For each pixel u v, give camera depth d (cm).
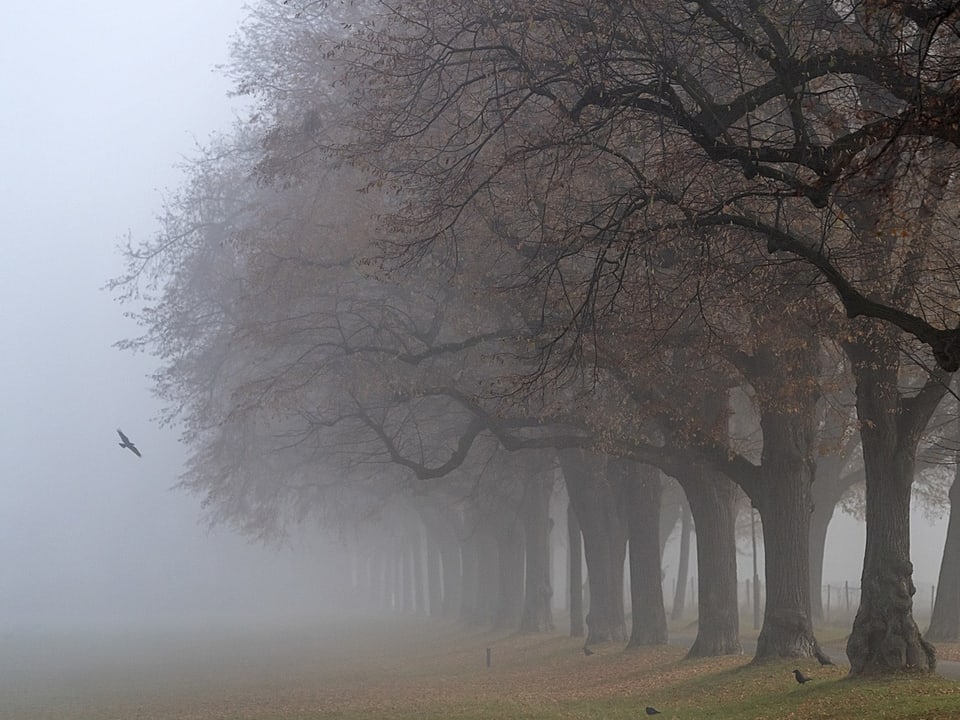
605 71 3088
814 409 4931
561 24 3095
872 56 2773
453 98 3512
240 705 5866
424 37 3447
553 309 4091
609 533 7619
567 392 5659
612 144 3638
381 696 5969
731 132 3684
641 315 3969
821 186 2697
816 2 3206
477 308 4784
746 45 2964
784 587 4709
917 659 3862
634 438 5156
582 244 3394
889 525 3978
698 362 4759
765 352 4519
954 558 6256
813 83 3725
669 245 3369
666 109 3059
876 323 3728
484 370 5800
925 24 2561
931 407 4025
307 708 5381
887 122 2511
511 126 3872
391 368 5553
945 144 2800
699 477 5584
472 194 3406
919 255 3466
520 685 6078
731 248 3531
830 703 3509
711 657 5497
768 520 4769
